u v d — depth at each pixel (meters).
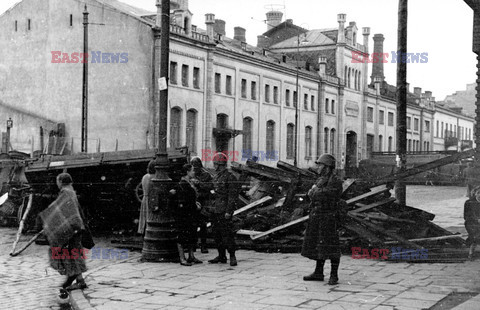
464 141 89.81
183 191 11.05
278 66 52.59
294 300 7.78
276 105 52.81
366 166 54.44
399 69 15.02
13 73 44.72
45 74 43.06
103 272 10.30
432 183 43.19
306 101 58.09
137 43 39.25
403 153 14.94
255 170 15.60
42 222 8.69
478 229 11.63
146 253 11.48
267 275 9.71
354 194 14.16
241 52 48.31
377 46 79.25
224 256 11.08
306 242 8.97
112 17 40.16
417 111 80.75
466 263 10.62
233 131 43.91
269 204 14.57
